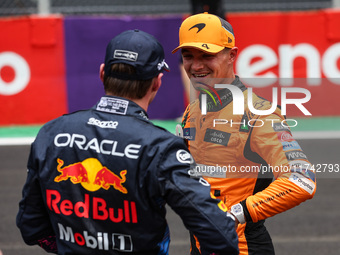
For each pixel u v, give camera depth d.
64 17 30.30
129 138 7.23
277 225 18.70
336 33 30.45
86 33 30.42
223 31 9.00
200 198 7.08
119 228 7.28
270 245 9.30
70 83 30.70
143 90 7.55
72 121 7.62
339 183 22.95
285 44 30.59
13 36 30.17
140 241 7.29
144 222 7.22
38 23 30.16
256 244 9.07
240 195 8.89
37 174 7.67
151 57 7.47
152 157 7.10
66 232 7.54
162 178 7.06
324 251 16.44
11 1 34.09
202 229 7.08
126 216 7.23
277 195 8.15
